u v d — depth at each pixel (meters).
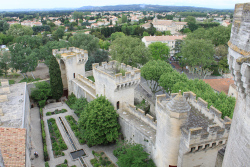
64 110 52.81
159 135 26.75
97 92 44.34
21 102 40.22
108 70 44.06
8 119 33.41
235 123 14.48
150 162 29.52
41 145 39.38
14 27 125.38
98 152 37.44
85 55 57.59
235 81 13.27
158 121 26.61
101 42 115.81
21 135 25.58
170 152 24.94
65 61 54.84
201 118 26.58
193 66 74.88
